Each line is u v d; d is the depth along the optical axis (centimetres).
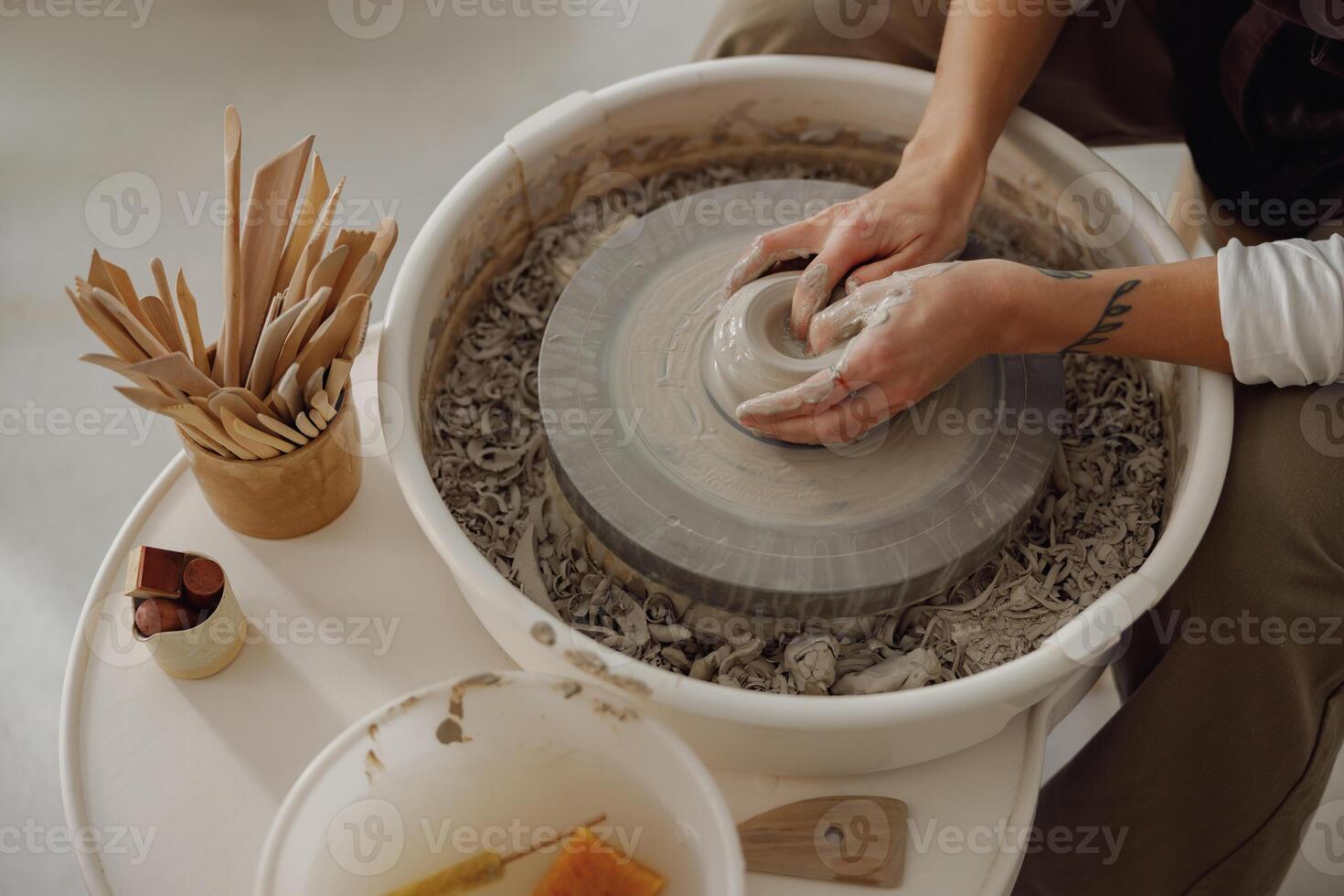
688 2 243
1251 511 103
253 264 100
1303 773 111
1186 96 139
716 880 81
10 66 228
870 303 102
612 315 118
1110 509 116
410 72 228
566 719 87
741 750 93
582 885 86
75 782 97
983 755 100
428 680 104
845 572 100
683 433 109
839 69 131
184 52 230
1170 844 123
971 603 108
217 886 92
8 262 200
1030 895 139
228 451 102
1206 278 102
